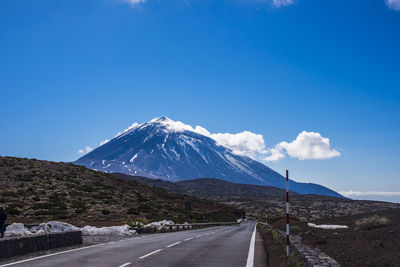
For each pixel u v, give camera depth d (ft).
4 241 47.52
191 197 346.13
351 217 111.65
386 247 44.57
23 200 193.47
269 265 42.34
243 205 620.49
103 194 235.61
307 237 68.59
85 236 94.94
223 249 60.54
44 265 41.22
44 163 291.58
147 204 234.17
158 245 67.56
